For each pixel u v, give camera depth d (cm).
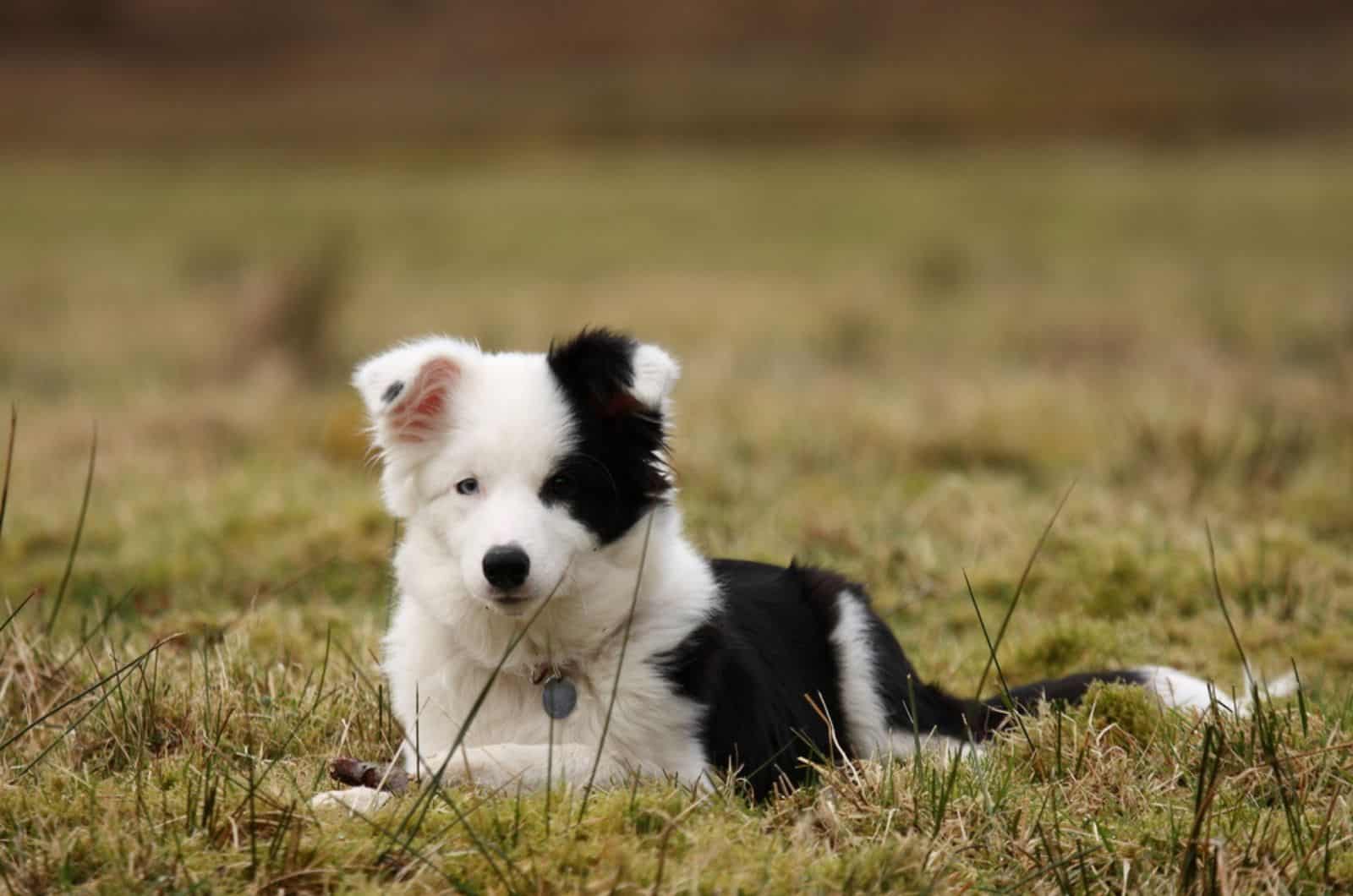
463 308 2823
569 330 2528
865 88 7294
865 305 2739
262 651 877
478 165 5962
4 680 795
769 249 3831
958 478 1295
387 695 762
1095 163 5491
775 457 1416
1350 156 5509
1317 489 1251
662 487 677
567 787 602
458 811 572
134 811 600
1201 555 1076
